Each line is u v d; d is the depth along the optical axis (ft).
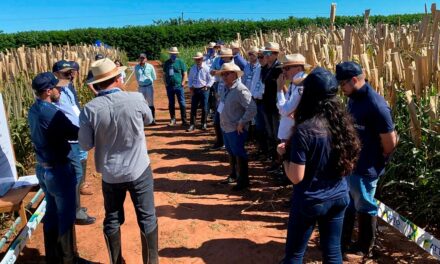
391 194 16.30
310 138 8.54
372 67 18.61
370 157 11.37
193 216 16.62
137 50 132.05
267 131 21.80
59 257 12.37
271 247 13.98
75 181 12.28
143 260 12.11
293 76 14.75
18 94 22.16
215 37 132.46
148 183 11.70
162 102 47.67
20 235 12.42
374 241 13.16
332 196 9.08
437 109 14.87
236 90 17.62
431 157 14.11
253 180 20.34
